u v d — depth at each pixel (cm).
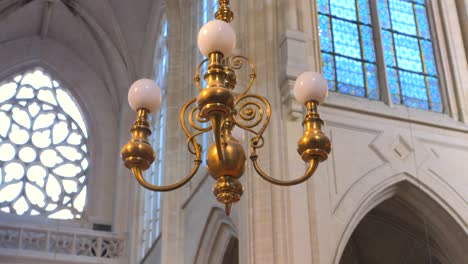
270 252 1204
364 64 1566
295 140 1314
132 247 2225
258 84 1362
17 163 2412
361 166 1384
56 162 2461
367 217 1644
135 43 2495
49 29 2588
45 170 2434
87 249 2258
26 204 2353
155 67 2391
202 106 663
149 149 717
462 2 1723
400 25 1667
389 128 1456
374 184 1375
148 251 2033
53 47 2619
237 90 1351
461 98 1593
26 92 2539
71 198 2412
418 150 1456
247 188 1265
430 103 1587
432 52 1664
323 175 1336
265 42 1403
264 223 1225
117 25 2456
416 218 1545
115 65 2547
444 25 1689
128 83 2527
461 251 1451
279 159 1288
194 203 1670
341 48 1562
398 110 1496
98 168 2488
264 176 729
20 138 2459
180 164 1808
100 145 2528
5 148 2423
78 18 2523
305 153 724
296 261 1212
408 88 1587
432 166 1453
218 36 693
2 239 2175
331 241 1276
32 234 2222
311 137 721
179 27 2016
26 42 2586
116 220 2361
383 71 1560
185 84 1902
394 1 1694
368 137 1424
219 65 689
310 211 1268
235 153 718
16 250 2158
